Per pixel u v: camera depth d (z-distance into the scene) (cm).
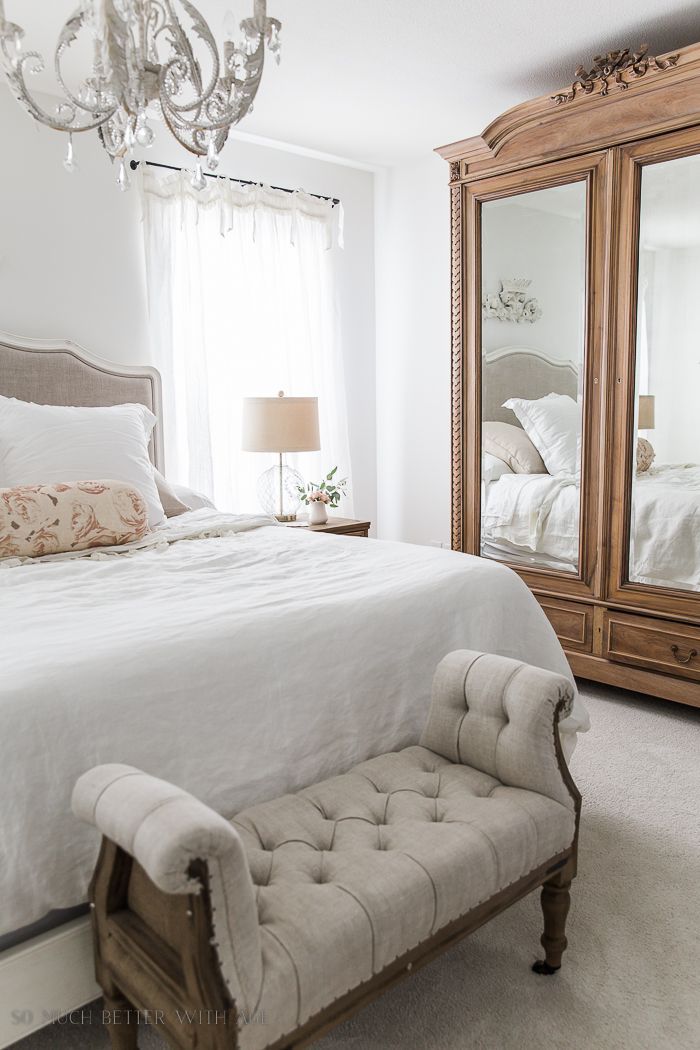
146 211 358
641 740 283
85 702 140
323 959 118
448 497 459
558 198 318
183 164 379
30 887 132
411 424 473
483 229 347
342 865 134
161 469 367
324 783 163
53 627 166
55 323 340
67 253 341
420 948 133
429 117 375
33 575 212
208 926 108
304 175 434
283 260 416
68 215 340
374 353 485
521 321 338
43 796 133
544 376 333
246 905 111
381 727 186
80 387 337
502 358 348
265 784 162
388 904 127
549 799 159
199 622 168
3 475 274
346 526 379
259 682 164
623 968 169
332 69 320
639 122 288
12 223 325
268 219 407
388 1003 160
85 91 177
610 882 199
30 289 332
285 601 188
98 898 131
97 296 351
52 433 280
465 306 358
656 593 304
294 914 122
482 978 167
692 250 282
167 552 249
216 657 159
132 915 129
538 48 303
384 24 281
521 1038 150
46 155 331
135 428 305
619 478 310
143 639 156
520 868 149
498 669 172
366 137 403
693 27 288
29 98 167
